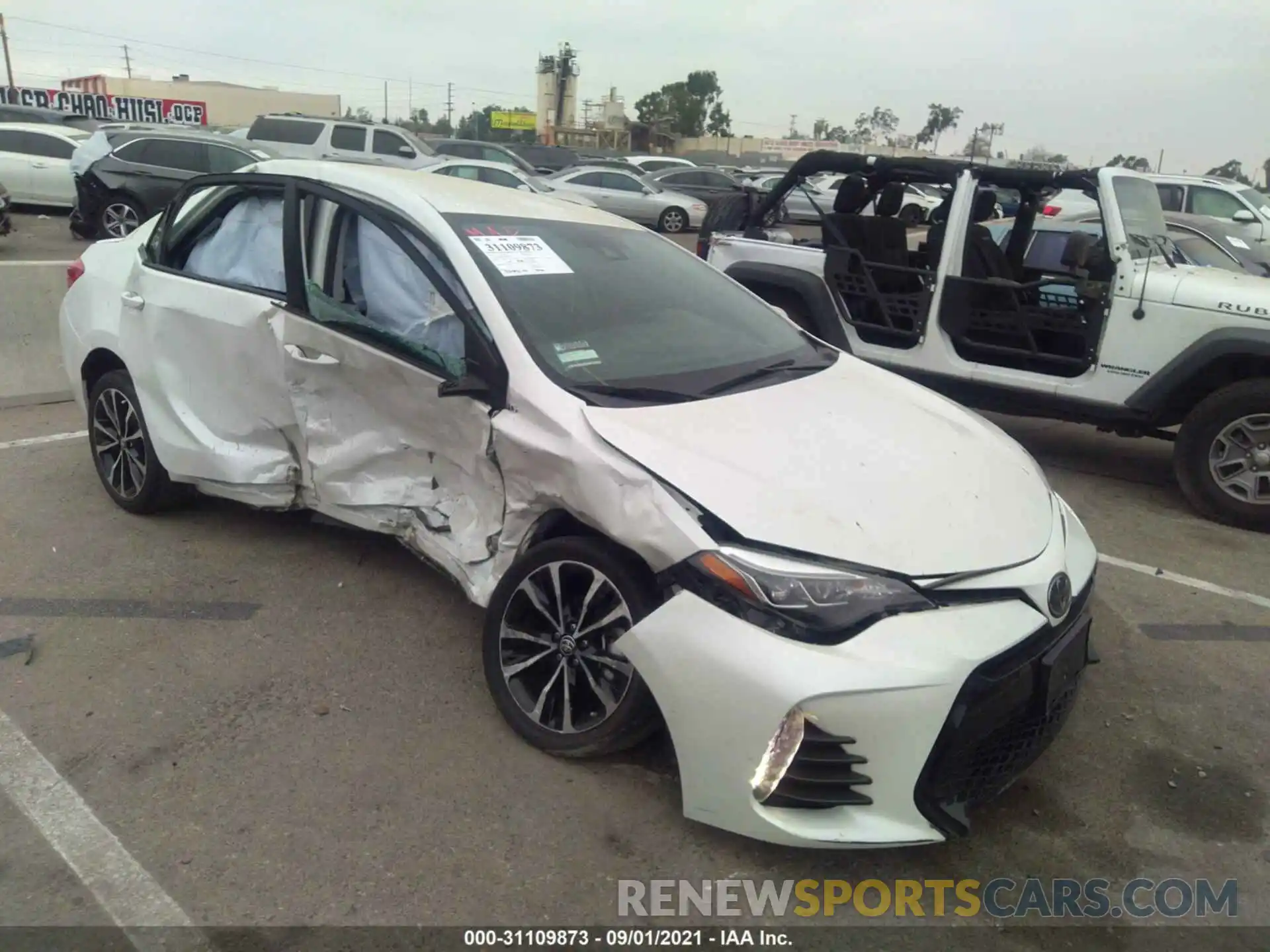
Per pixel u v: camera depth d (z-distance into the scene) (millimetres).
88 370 5008
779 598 2617
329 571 4477
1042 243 7422
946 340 6711
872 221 7160
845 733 2568
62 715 3352
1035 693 2795
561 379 3268
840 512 2812
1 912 2521
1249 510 5695
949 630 2646
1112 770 3357
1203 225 10188
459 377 3430
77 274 5145
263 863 2719
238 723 3336
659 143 75312
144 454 4805
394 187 3906
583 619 3100
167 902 2576
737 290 4504
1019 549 2904
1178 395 6000
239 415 4215
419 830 2869
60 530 4824
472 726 3367
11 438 6297
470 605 4211
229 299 4168
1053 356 6312
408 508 3754
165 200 14992
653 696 2861
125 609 4070
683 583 2740
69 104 46219
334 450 3908
